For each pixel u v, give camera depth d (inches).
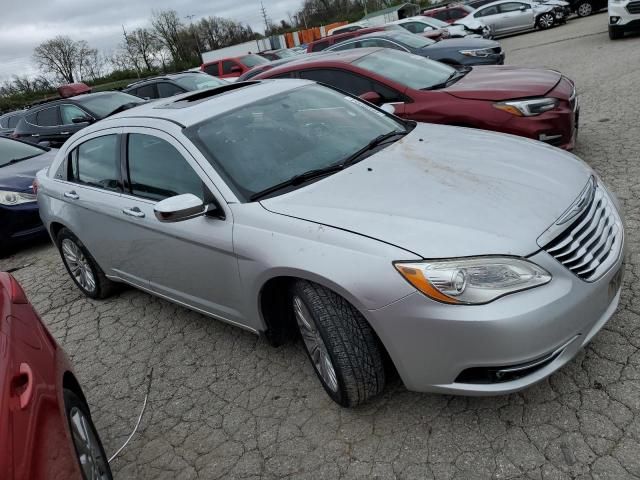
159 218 114.4
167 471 111.3
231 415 122.7
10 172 283.9
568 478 88.7
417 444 102.4
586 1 908.6
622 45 515.8
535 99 201.0
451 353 92.2
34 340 89.4
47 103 470.9
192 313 171.6
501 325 88.0
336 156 131.4
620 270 106.3
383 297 94.5
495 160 121.3
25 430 67.1
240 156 128.3
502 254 91.8
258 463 107.5
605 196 117.2
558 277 93.8
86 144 169.2
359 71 240.2
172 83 524.4
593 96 340.2
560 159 123.9
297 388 126.0
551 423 99.9
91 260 183.0
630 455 90.0
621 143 237.9
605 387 104.6
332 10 2714.1
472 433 101.9
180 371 143.6
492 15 923.4
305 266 102.3
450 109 212.7
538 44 712.4
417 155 127.3
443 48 432.5
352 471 100.2
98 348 164.4
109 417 132.3
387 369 112.6
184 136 132.9
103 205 155.6
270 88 158.6
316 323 104.8
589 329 97.7
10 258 273.0
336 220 104.5
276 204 114.6
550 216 99.3
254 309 120.4
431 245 94.0
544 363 93.6
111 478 97.7
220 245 119.5
